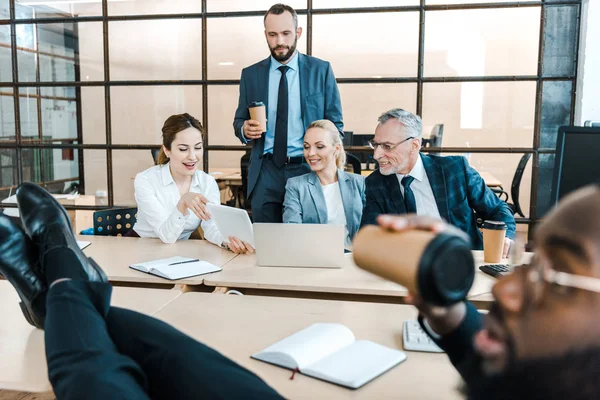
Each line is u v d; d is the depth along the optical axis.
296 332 1.35
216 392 0.84
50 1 4.53
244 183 4.37
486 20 3.96
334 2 4.13
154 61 4.46
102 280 1.18
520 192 4.08
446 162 2.51
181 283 1.84
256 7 4.26
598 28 3.76
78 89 4.61
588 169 1.60
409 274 0.57
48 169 4.76
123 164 4.63
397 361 1.16
